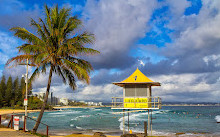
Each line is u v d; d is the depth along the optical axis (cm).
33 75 1797
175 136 2720
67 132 3131
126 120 5731
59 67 1900
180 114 9181
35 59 1627
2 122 3978
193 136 2725
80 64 1861
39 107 13688
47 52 1662
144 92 2102
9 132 1554
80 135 2234
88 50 1798
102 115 8362
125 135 1912
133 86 2134
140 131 3269
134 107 2100
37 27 1744
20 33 1652
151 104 2192
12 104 12650
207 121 5506
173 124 4647
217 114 9412
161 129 3662
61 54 1723
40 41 1711
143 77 2142
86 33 1725
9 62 1619
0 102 12444
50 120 5869
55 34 1716
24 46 1683
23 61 1667
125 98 2134
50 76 1817
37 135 1575
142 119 6106
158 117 7069
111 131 3269
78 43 1753
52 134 2855
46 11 1750
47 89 1798
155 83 2050
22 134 1513
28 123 4569
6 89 13088
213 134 2970
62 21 1781
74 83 1994
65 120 5834
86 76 1686
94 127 3941
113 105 2144
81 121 5459
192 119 6238
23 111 10975
